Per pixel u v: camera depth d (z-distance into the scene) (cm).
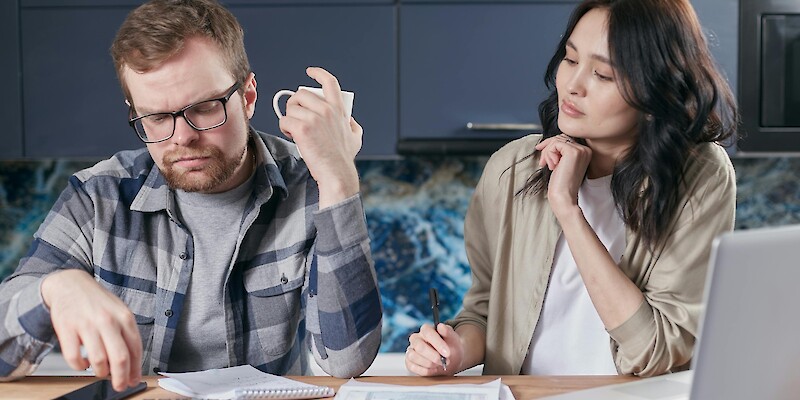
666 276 137
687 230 138
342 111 129
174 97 123
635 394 108
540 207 149
